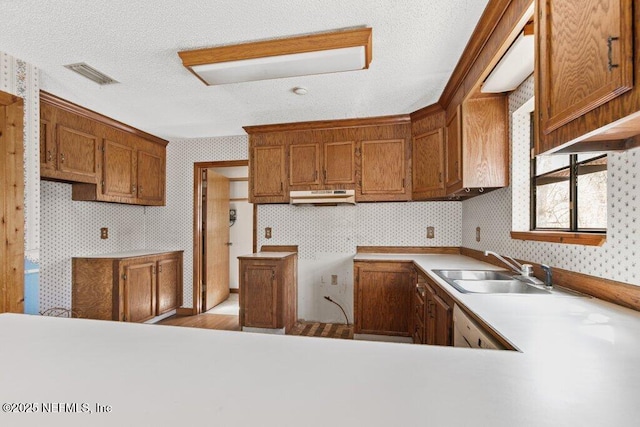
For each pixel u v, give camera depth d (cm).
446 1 152
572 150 109
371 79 230
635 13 69
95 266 308
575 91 89
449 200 325
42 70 215
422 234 335
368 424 52
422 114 290
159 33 176
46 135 255
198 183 398
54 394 61
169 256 377
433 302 196
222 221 468
